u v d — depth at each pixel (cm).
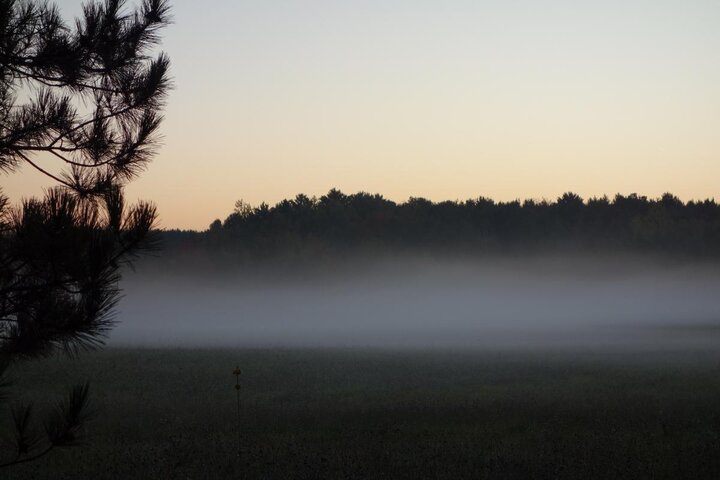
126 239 634
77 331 627
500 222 16788
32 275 630
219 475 1147
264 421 1756
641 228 15875
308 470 1160
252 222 16400
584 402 2023
